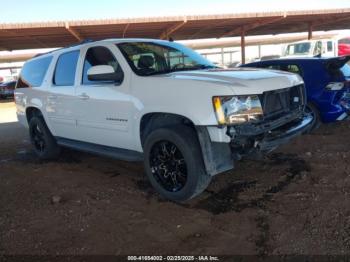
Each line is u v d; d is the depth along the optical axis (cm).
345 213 360
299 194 413
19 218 399
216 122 359
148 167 432
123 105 443
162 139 406
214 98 361
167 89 397
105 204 423
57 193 466
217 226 358
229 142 368
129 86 439
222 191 440
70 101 529
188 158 385
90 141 528
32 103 630
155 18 1645
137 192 455
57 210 414
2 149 759
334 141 620
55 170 571
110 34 1975
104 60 484
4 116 1500
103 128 484
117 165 574
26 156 683
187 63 502
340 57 683
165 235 347
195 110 371
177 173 411
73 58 539
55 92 561
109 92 461
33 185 504
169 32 1905
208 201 416
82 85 509
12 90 2730
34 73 641
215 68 495
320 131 703
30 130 668
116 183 491
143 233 354
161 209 404
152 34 2106
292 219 359
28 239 353
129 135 450
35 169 586
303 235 329
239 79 386
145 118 431
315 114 691
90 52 509
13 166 612
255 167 512
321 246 310
